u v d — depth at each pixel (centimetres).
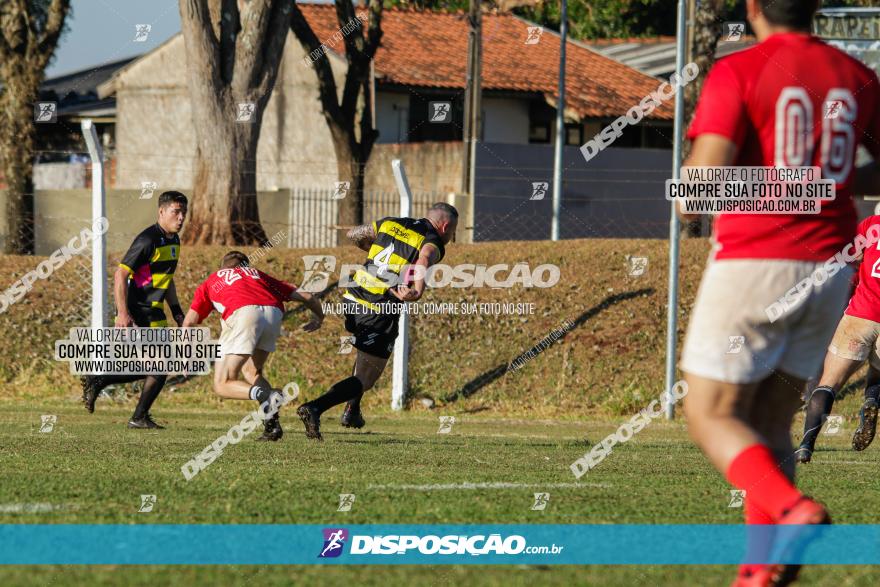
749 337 1313
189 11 6506
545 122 12019
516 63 12081
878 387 3519
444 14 12375
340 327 5716
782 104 1320
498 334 5750
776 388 1412
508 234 8469
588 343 5725
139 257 3825
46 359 5403
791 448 1426
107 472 2519
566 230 8844
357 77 7812
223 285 3522
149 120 12356
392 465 2869
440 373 5538
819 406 3291
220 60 6606
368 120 7881
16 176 7181
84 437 3494
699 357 1320
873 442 4362
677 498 2259
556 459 3184
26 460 2752
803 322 1336
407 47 11494
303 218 7994
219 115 6588
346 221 7644
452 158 9288
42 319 5584
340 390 3569
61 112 13625
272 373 5409
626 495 2298
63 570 1466
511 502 2141
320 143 10844
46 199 7544
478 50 8238
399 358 5297
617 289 6019
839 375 3366
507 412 5306
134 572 1456
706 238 6506
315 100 10850
